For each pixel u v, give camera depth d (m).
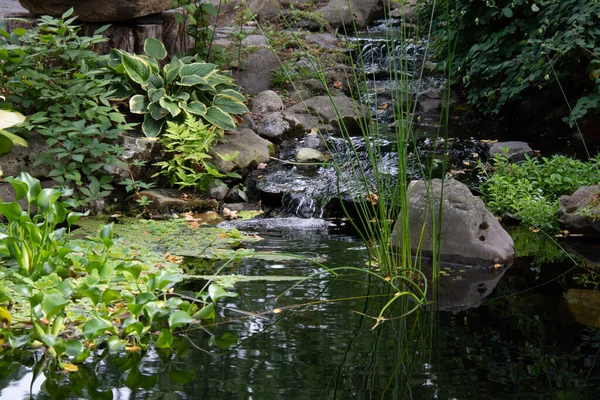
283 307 3.64
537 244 4.87
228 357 3.04
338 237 5.02
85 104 5.81
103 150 5.60
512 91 7.11
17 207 3.72
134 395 2.69
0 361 3.00
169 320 3.21
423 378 2.83
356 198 5.61
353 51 9.77
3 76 5.84
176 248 4.66
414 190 4.65
